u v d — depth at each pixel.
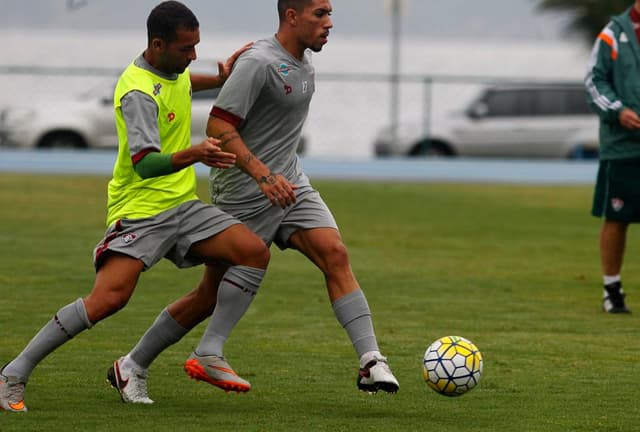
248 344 27.91
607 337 29.36
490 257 44.84
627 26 32.47
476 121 100.94
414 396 22.64
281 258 43.38
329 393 22.86
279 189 21.19
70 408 21.14
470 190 73.31
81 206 59.47
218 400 22.12
